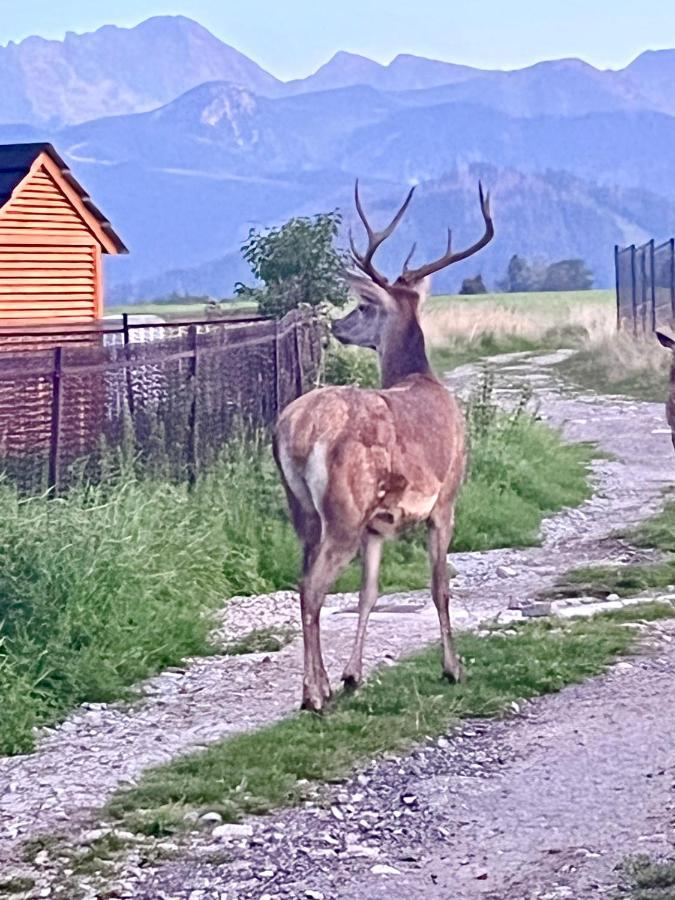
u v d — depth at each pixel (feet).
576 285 417.28
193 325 49.37
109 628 33.96
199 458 48.14
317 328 64.49
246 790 25.70
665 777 25.80
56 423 39.96
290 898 21.47
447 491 31.40
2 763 28.07
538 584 43.91
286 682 33.17
